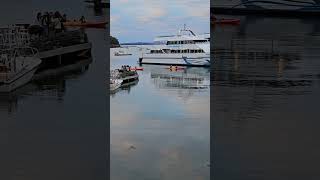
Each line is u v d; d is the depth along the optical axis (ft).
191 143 11.55
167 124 11.73
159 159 11.51
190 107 11.77
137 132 11.62
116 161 11.39
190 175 11.48
